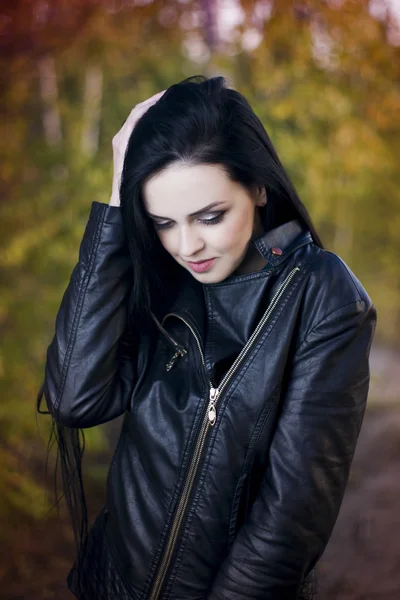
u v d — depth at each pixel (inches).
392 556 110.2
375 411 178.1
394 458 149.3
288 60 133.6
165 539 47.6
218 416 45.4
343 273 44.8
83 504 54.4
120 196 46.1
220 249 43.9
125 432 52.8
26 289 119.0
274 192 46.2
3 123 121.3
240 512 46.8
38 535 108.7
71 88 131.6
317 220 173.9
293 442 43.3
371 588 101.6
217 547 46.9
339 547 113.6
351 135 142.6
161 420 48.0
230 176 42.4
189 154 41.5
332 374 43.4
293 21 127.5
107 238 48.0
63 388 49.3
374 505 128.6
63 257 118.2
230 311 46.8
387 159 160.4
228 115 42.6
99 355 48.6
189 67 141.0
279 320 44.6
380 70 138.9
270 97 137.6
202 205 42.4
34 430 112.9
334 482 44.2
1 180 122.8
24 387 114.7
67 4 119.0
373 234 209.0
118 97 130.6
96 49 123.6
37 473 120.8
